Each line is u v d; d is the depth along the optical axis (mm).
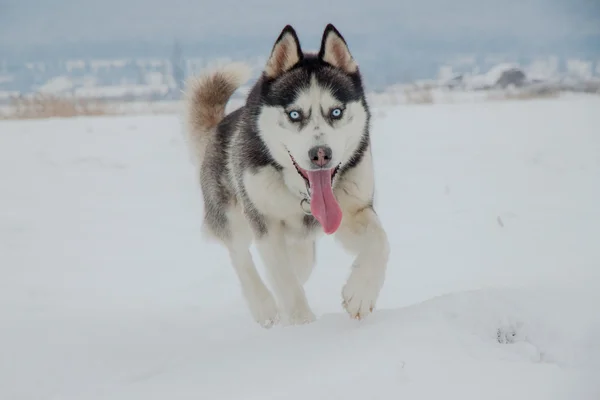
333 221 4609
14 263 7836
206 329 5438
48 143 15930
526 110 20312
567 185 10562
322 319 4270
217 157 5855
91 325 5613
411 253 7258
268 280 5117
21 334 5375
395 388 3070
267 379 3420
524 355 3568
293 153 4723
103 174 12812
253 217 5160
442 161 12836
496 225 8312
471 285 5973
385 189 10773
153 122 19625
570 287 4762
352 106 4898
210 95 6484
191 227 9281
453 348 3467
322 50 5039
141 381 3861
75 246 8516
